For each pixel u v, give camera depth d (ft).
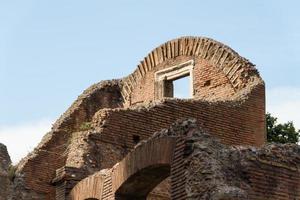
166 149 57.57
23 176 86.69
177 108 81.92
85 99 101.45
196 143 54.75
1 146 81.20
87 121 100.12
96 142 77.87
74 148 78.69
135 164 61.62
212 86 95.61
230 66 94.17
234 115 86.17
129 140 78.95
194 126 56.13
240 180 54.19
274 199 55.26
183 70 99.66
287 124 118.73
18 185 85.05
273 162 56.34
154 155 58.95
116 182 64.95
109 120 78.79
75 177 74.74
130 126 79.36
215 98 91.76
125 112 79.61
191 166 54.03
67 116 97.66
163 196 76.13
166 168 59.67
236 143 85.20
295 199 56.54
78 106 100.07
